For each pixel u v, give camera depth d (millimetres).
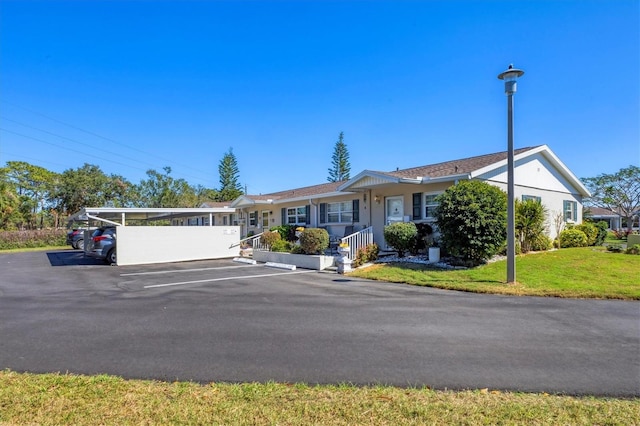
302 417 3045
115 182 42656
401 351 4676
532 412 3102
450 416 3039
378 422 2959
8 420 3053
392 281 10320
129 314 6797
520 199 15586
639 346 4816
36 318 6559
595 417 3020
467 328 5660
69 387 3676
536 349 4719
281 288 9500
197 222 33812
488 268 11188
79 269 14703
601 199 36156
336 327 5766
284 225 21625
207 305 7520
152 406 3262
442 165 16969
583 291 8086
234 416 3072
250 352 4688
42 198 44906
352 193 17797
